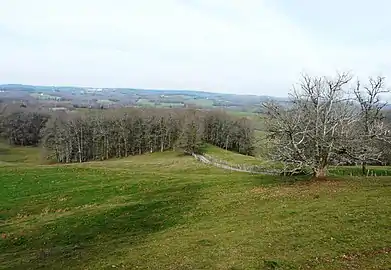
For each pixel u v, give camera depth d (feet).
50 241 99.19
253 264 60.90
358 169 197.67
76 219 113.09
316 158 131.85
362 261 59.88
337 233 73.05
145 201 128.57
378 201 93.71
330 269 57.57
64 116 438.40
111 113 446.19
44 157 420.77
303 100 131.03
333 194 106.83
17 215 128.16
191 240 78.84
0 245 99.60
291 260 61.62
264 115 140.87
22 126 485.97
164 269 63.05
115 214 114.62
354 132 128.06
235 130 436.35
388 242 66.85
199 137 387.14
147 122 435.94
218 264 62.34
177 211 112.57
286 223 83.20
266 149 145.69
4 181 171.83
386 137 130.00
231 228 85.61
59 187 159.74
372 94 155.94
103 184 162.50
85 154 427.33
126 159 397.60
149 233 95.14
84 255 80.02
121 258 72.90
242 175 174.81
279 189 124.26
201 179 165.37
